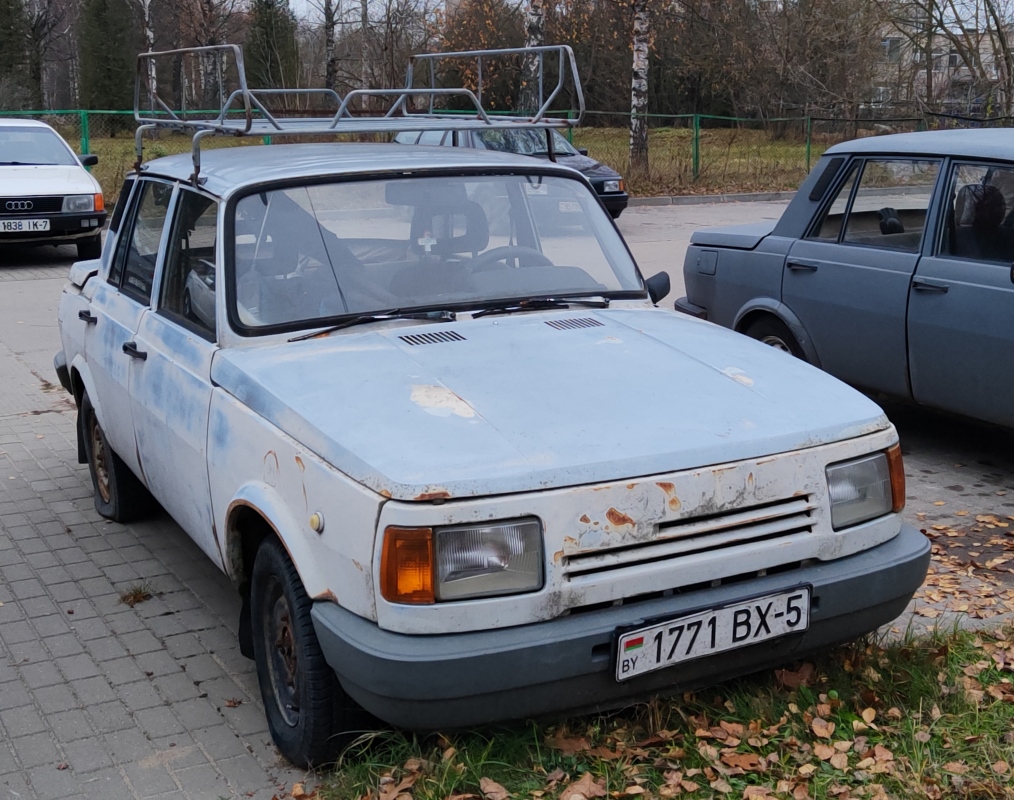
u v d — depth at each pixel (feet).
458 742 10.57
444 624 9.18
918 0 85.56
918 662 12.14
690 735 10.75
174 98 137.49
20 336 33.63
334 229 13.23
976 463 20.98
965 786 10.08
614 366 11.51
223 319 12.44
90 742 11.68
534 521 9.32
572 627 9.41
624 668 9.50
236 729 11.91
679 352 12.11
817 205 22.34
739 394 11.06
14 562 16.89
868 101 109.09
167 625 14.61
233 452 11.45
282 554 10.75
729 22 123.44
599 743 10.71
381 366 11.37
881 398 25.31
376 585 9.29
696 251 25.12
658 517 9.68
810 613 10.36
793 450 10.34
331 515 9.71
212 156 15.24
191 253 13.78
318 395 10.77
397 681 9.10
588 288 14.11
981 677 12.24
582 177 15.34
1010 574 15.57
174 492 13.62
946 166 19.84
